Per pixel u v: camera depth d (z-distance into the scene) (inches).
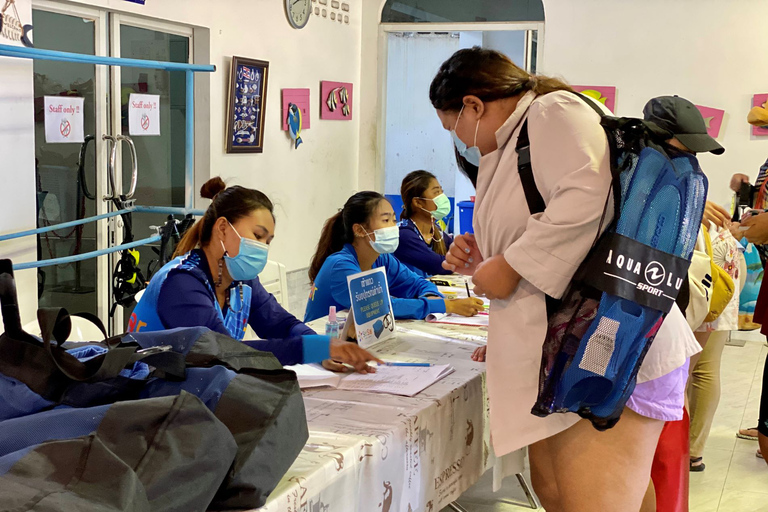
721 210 114.6
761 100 245.1
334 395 80.2
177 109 201.2
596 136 65.2
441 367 90.0
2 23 140.1
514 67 72.9
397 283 134.3
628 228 63.1
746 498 131.0
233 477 50.3
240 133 216.5
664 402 69.9
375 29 287.4
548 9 264.5
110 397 55.1
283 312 104.7
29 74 147.9
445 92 73.7
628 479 71.1
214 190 108.3
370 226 119.8
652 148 64.4
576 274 64.7
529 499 125.5
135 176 166.6
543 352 66.3
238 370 58.9
